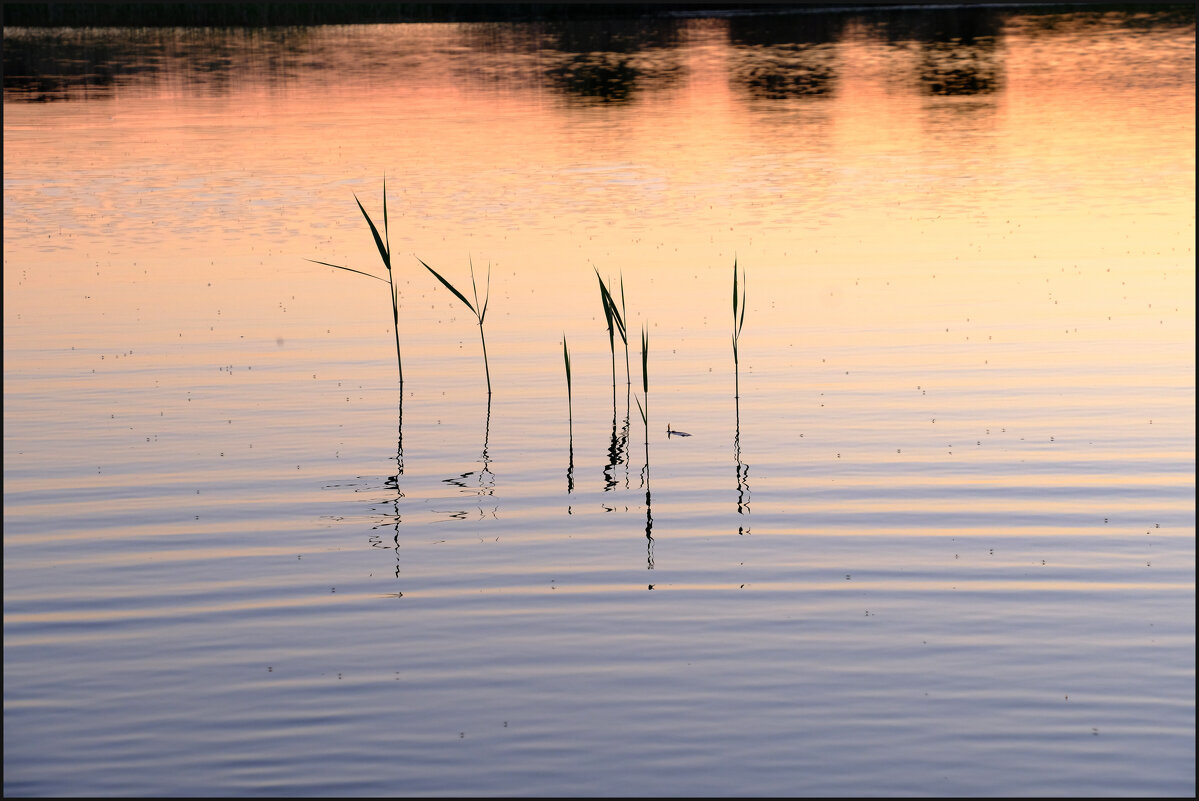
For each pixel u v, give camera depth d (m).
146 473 20.41
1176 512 18.22
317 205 41.00
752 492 19.28
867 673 14.08
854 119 57.69
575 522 18.36
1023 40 88.06
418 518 18.61
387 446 21.55
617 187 43.41
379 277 32.69
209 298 31.03
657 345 26.95
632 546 17.53
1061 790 12.01
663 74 75.19
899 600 15.78
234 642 15.06
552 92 68.44
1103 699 13.45
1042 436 21.22
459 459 20.92
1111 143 49.53
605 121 58.44
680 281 31.81
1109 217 37.38
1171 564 16.59
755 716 13.28
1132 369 24.58
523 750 12.76
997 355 25.64
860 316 28.58
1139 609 15.41
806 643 14.77
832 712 13.33
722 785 12.15
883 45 87.62
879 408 22.81
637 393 24.08
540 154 49.91
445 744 12.88
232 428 22.44
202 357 26.61
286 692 13.91
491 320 28.97
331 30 101.88
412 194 42.59
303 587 16.47
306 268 33.72
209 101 65.94
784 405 23.12
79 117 60.22
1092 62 75.50
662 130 55.66
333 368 25.86
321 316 29.56
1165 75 68.81
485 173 46.03
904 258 33.56
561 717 13.34
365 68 79.38
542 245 35.69
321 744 12.92
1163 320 27.64
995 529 17.78
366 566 17.06
